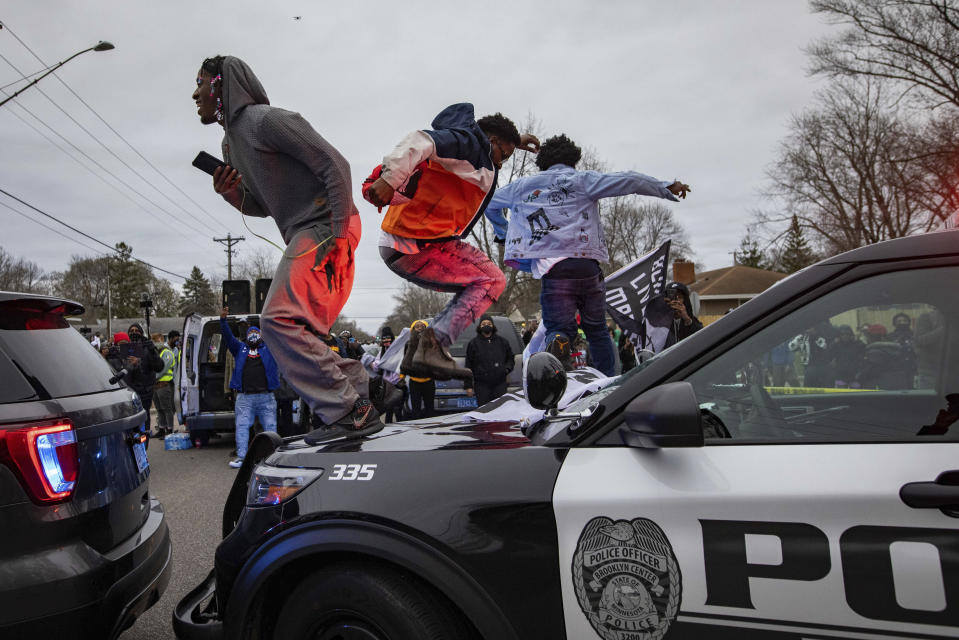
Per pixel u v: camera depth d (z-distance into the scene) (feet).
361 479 6.75
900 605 4.82
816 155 91.20
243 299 38.32
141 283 271.90
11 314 8.82
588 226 13.17
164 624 11.56
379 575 6.36
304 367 8.48
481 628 5.79
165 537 10.30
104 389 9.77
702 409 5.93
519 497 5.95
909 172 81.56
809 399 5.78
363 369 9.07
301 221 8.86
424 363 9.86
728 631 5.19
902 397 5.53
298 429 32.48
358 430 8.52
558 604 5.66
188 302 258.57
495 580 5.83
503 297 106.93
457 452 6.64
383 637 6.26
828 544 5.03
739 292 116.16
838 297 5.79
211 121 9.48
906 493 4.94
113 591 8.21
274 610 7.25
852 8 79.25
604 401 6.27
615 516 5.61
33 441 7.71
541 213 13.14
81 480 8.23
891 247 5.72
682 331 20.43
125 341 36.17
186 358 33.14
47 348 9.00
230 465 27.12
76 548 7.96
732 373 5.98
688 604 5.31
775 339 5.90
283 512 6.93
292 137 8.43
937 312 5.56
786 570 5.10
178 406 34.19
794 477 5.28
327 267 8.80
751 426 5.85
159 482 24.36
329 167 8.48
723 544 5.28
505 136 10.10
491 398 30.01
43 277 255.91
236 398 27.63
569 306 13.20
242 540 7.18
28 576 7.41
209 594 8.44
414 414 31.17
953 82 76.89
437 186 9.60
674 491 5.51
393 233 9.85
